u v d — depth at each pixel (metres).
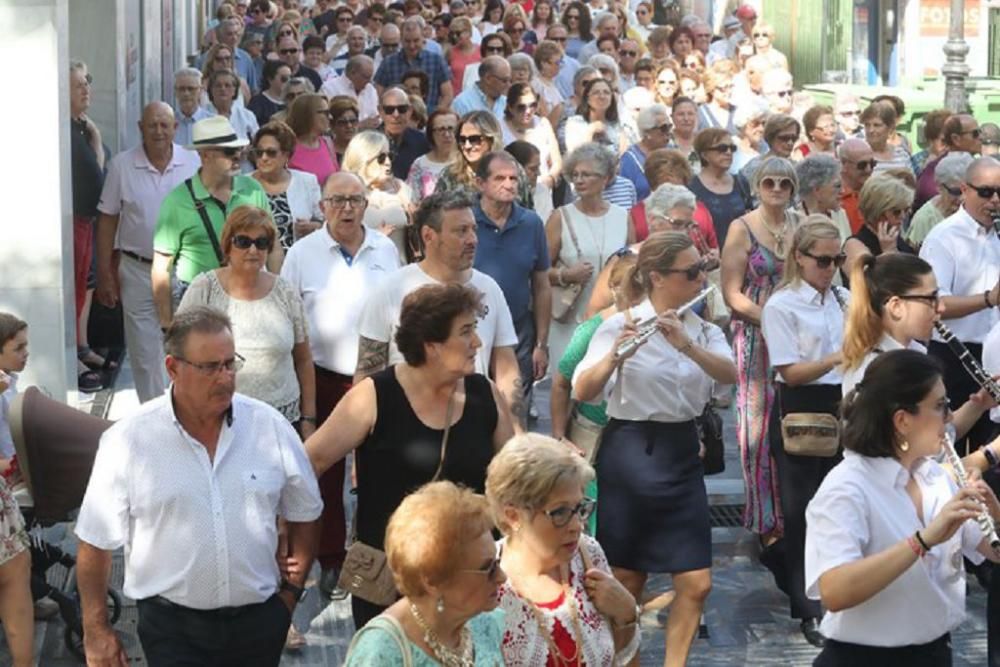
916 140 39.69
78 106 24.00
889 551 10.78
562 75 38.19
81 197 23.83
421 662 8.98
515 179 17.94
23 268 20.16
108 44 30.12
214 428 11.62
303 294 17.02
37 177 20.06
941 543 10.88
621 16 47.31
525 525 9.90
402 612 9.09
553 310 20.19
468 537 8.93
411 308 11.89
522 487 9.81
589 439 14.68
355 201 16.97
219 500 11.55
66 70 20.70
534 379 18.50
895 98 28.48
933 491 11.26
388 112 26.05
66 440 14.41
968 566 17.69
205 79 33.41
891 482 11.13
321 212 20.89
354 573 12.02
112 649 11.66
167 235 18.89
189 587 11.51
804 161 20.22
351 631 16.17
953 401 18.22
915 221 21.09
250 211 15.41
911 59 52.75
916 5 52.53
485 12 49.28
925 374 11.04
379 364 14.59
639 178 25.11
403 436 11.99
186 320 11.41
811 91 43.47
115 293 22.77
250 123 32.44
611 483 14.27
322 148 24.58
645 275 14.18
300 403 15.94
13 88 19.92
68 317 20.80
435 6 52.22
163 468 11.49
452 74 39.12
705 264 16.89
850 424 11.22
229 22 42.31
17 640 13.47
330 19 52.25
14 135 20.00
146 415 11.58
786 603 17.27
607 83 27.95
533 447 9.91
